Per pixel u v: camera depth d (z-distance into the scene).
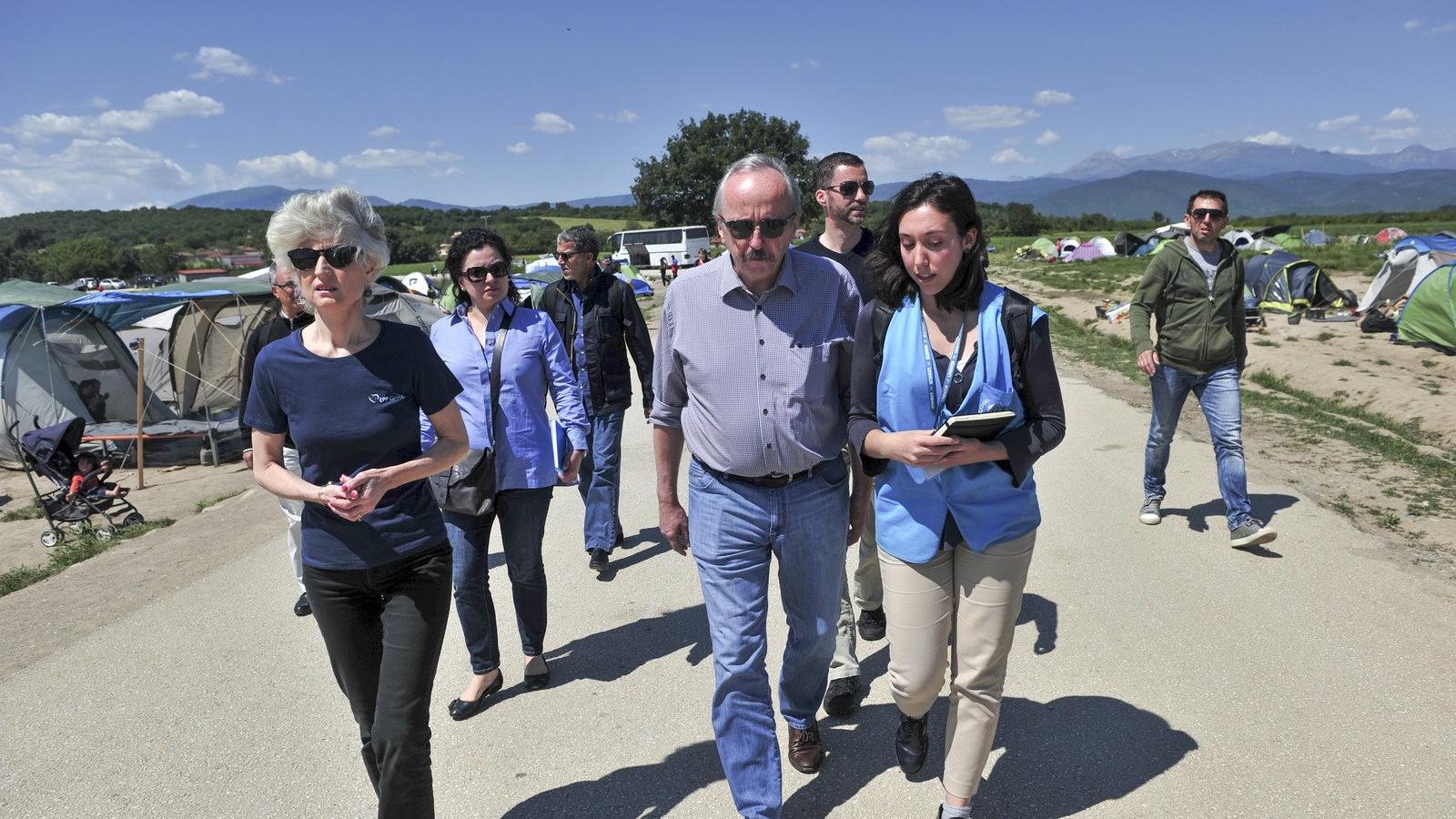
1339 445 7.08
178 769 3.15
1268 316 16.94
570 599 4.62
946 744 2.51
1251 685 3.29
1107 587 4.30
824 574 2.68
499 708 3.50
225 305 12.17
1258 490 5.78
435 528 2.40
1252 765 2.80
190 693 3.75
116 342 11.85
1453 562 4.42
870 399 2.54
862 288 3.42
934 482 2.39
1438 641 3.55
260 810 2.89
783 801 2.78
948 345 2.41
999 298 2.36
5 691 3.87
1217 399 4.72
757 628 2.60
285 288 3.55
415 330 2.36
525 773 3.04
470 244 3.38
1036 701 3.29
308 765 3.14
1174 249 4.76
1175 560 4.61
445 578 2.41
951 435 2.21
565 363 3.68
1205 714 3.11
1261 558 4.56
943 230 2.22
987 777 2.83
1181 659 3.53
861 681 3.54
